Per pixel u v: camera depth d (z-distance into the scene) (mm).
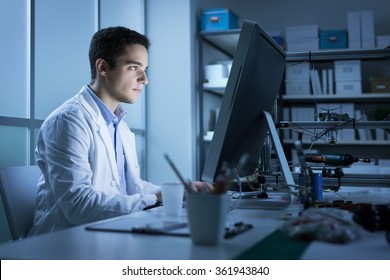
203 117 4027
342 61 4109
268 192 1669
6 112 2334
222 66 3857
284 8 4793
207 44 4137
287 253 688
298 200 1359
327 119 1816
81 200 1322
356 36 4008
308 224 786
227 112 1133
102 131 1631
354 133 4129
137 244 755
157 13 3883
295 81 4207
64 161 1418
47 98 2639
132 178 1829
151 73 3898
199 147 3889
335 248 719
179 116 3811
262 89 1327
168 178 3844
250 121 1305
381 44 3982
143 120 3875
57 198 1370
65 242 772
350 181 1872
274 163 1793
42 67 2598
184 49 3797
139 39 1728
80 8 2988
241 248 721
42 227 1396
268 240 782
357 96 4070
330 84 4164
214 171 1150
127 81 1723
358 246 734
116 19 3459
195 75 3904
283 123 1822
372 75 4438
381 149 4262
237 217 1078
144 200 1317
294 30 4074
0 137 2307
